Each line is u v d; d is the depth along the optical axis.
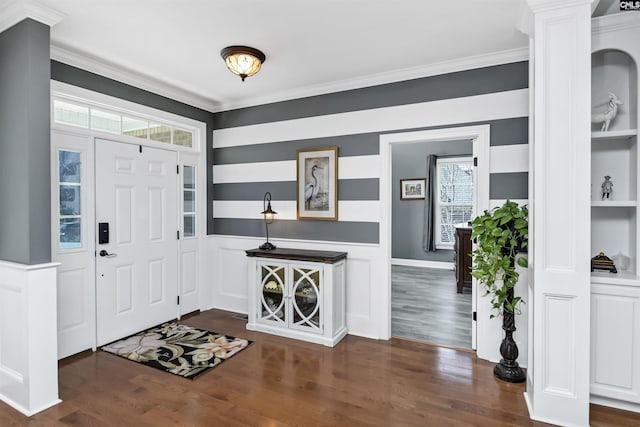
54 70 2.79
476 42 2.71
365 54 2.91
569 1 1.96
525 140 2.82
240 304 4.19
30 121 2.14
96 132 3.13
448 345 3.24
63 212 2.91
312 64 3.10
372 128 3.40
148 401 2.30
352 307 3.51
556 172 2.04
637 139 2.25
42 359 2.20
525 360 2.80
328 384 2.53
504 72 2.88
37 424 2.06
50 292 2.24
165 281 3.79
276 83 3.58
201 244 4.23
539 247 2.08
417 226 7.27
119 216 3.33
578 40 1.98
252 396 2.37
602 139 2.44
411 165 7.31
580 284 2.01
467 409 2.22
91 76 3.04
